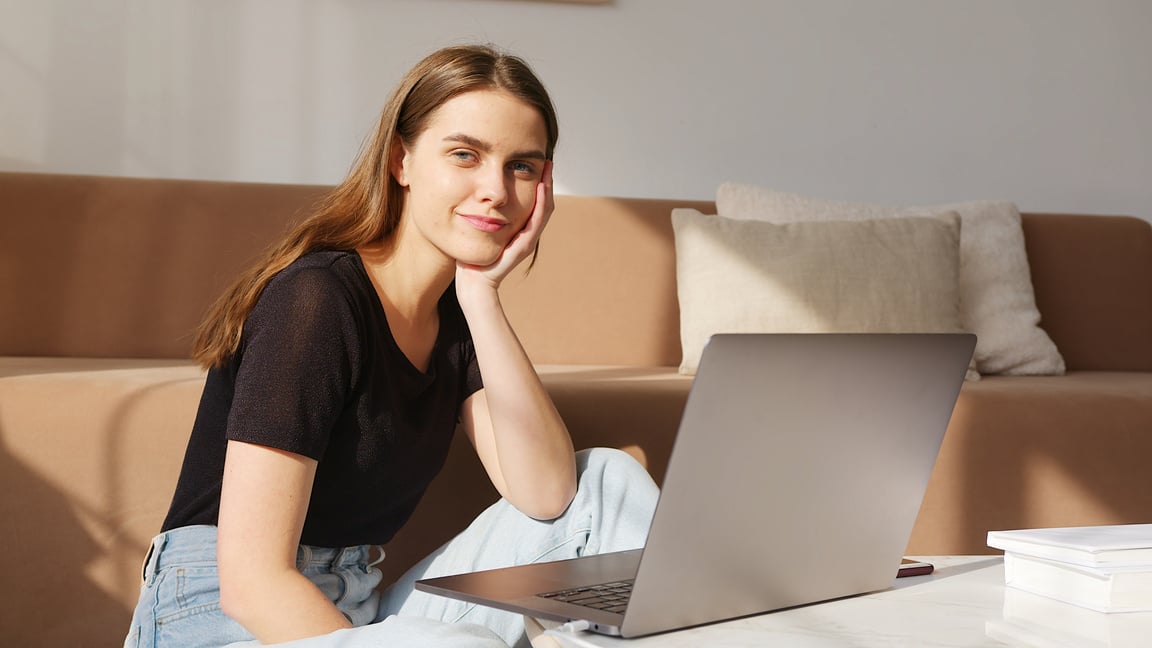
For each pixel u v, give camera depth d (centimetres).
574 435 187
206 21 269
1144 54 311
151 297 240
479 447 144
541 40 283
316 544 129
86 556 172
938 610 92
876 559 98
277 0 271
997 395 197
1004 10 305
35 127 263
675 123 291
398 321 132
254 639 119
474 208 126
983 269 253
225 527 110
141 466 173
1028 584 96
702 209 266
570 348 253
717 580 86
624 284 257
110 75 266
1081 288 273
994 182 306
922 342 94
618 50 287
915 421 97
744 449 84
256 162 272
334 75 274
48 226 240
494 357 135
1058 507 195
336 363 116
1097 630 82
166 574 122
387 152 130
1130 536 94
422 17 277
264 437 110
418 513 182
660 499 80
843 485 93
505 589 94
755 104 295
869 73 300
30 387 172
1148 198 312
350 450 124
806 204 255
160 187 247
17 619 171
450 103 126
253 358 114
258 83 271
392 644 91
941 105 303
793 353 84
